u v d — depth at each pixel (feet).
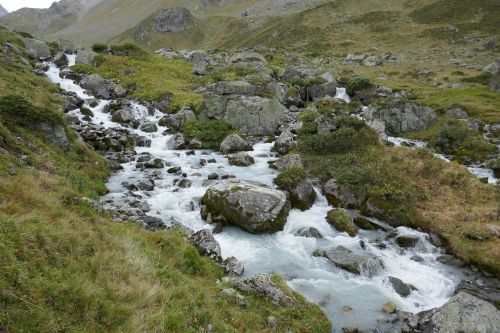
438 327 37.99
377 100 155.33
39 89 120.16
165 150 105.50
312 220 65.62
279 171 87.10
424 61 276.62
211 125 118.42
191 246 48.08
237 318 35.01
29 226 32.63
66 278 29.19
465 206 67.62
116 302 29.58
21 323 23.16
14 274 26.13
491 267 52.80
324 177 81.97
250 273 49.24
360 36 403.95
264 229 60.70
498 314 37.88
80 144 83.71
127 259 36.58
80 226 38.99
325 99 158.20
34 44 176.65
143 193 71.67
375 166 80.69
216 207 64.18
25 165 55.72
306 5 624.18
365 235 62.75
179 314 30.73
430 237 62.03
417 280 50.90
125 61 182.80
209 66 207.92
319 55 326.03
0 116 68.85
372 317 41.70
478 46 303.68
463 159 105.70
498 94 160.35
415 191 71.67
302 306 40.63
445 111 141.38
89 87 145.07
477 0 404.16
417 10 434.30
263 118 121.29
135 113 126.21
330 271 51.31
